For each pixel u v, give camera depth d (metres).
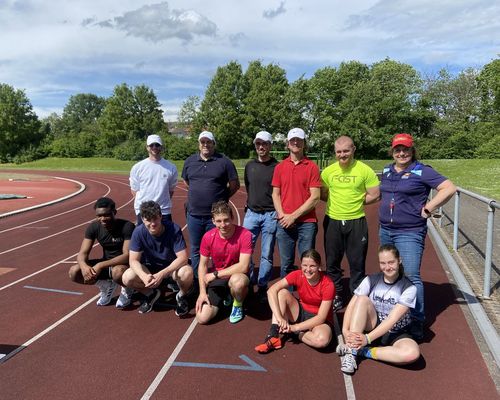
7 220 12.38
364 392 3.21
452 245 8.09
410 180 3.96
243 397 3.14
